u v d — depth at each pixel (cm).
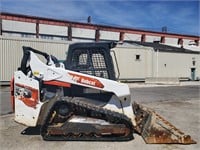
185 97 1479
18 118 604
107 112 578
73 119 582
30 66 608
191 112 982
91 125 580
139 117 694
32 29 3694
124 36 4494
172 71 3144
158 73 2975
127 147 555
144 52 2830
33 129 689
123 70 2677
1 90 1756
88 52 621
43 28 3791
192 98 1434
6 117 846
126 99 610
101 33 4319
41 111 597
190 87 2233
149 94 1625
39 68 604
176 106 1131
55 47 2212
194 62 3422
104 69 621
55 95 611
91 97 614
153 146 564
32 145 562
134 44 3091
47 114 581
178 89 2011
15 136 627
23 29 3625
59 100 580
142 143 582
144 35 4647
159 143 580
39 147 549
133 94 1620
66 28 3966
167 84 2552
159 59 2980
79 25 3994
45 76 602
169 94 1634
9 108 1019
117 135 593
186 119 855
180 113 960
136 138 615
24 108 600
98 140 588
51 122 584
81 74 603
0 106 1067
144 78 2830
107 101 614
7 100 1248
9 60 2027
